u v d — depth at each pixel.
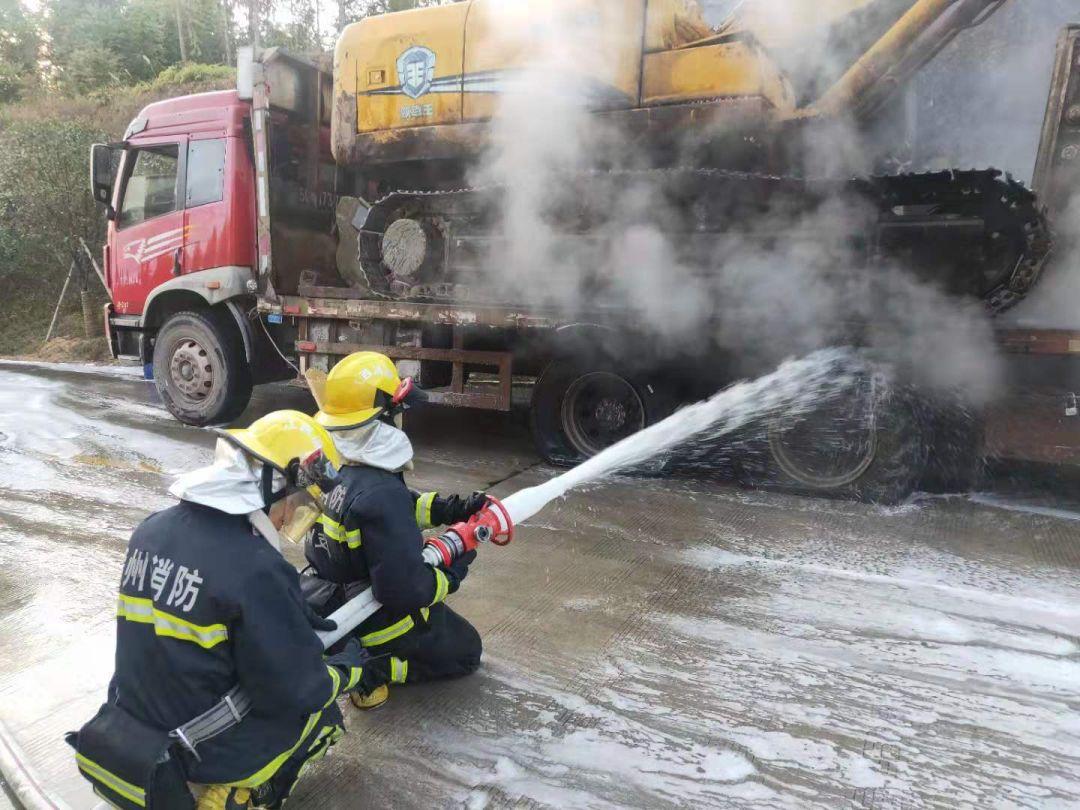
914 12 4.50
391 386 2.40
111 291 7.60
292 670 1.79
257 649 1.74
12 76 24.91
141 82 22.45
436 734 2.55
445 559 2.46
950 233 4.45
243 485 1.79
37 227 13.86
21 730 2.60
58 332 13.73
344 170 7.34
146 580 1.78
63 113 20.03
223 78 20.62
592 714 2.66
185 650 1.75
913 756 2.42
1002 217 4.27
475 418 7.54
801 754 2.44
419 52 5.84
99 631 3.27
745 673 2.91
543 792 2.28
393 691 2.80
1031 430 4.49
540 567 3.86
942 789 2.28
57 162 13.09
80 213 13.20
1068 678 2.85
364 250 6.17
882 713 2.65
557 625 3.27
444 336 6.26
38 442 6.38
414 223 6.02
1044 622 3.25
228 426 7.10
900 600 3.47
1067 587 3.58
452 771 2.38
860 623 3.27
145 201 7.32
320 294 6.27
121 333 7.66
